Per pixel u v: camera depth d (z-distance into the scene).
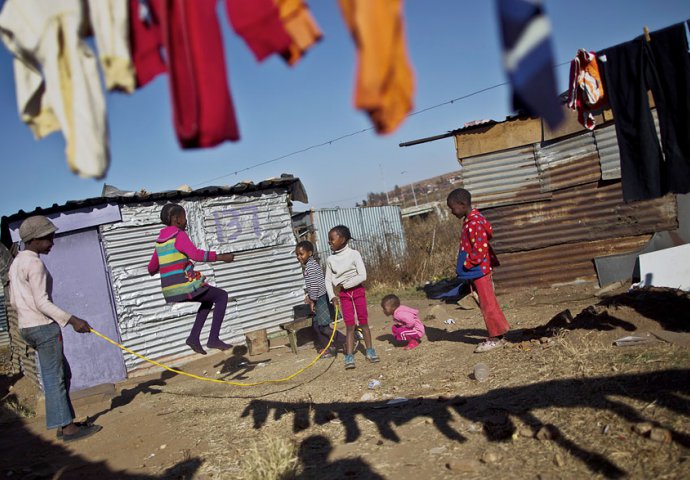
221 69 2.04
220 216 10.98
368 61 1.62
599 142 9.45
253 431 5.08
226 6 2.10
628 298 6.33
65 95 2.19
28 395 9.71
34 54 2.21
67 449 5.55
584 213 9.77
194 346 7.02
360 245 19.61
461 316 9.68
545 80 1.73
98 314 9.60
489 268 6.31
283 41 2.08
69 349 9.41
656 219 9.19
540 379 4.89
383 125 1.68
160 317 10.08
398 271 17.48
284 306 11.55
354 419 4.89
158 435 5.47
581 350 5.39
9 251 10.60
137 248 10.02
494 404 4.54
